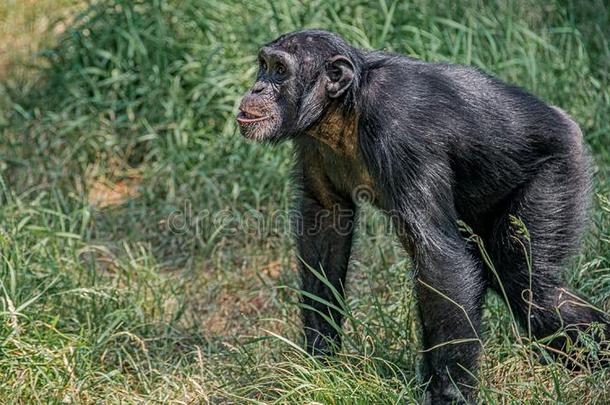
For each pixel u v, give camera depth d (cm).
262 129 911
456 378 848
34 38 1656
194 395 905
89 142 1418
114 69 1462
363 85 881
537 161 907
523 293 911
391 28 1416
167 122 1406
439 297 842
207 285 1198
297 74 902
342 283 958
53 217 1284
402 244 884
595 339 912
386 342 958
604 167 1233
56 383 894
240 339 1065
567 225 911
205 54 1428
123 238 1303
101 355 978
